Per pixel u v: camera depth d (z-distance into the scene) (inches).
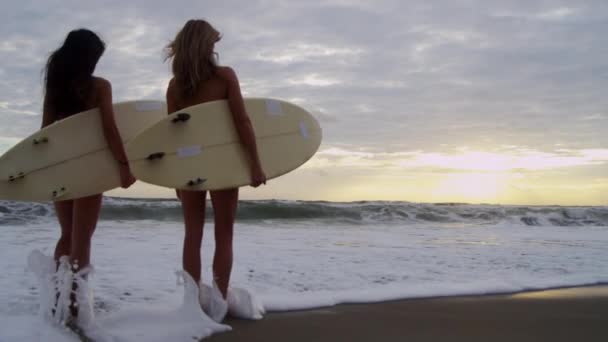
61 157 98.0
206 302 101.8
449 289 144.2
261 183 100.5
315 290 142.4
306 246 251.4
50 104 101.2
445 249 255.0
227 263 102.5
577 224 579.2
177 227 346.6
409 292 138.5
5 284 137.3
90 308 95.6
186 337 89.7
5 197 98.3
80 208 97.3
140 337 88.5
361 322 107.7
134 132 107.4
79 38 97.4
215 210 102.7
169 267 173.8
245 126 99.4
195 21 101.1
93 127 99.1
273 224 438.6
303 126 113.2
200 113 98.2
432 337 98.1
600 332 105.4
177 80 100.8
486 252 245.4
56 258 104.3
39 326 93.6
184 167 95.9
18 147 99.2
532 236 364.8
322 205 552.4
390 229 405.7
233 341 91.3
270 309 116.7
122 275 156.0
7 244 225.6
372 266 189.2
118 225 356.5
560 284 160.2
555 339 99.4
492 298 137.6
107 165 98.8
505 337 99.7
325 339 94.8
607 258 229.9
